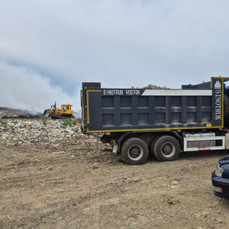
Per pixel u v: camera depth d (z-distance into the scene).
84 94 6.86
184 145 7.55
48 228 3.27
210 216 3.52
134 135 7.40
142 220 3.43
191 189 4.68
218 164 4.00
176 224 3.29
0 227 3.33
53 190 4.84
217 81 7.80
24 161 7.63
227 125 8.21
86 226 3.30
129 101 7.12
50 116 35.94
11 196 4.55
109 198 4.32
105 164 7.16
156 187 4.87
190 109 7.58
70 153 8.98
